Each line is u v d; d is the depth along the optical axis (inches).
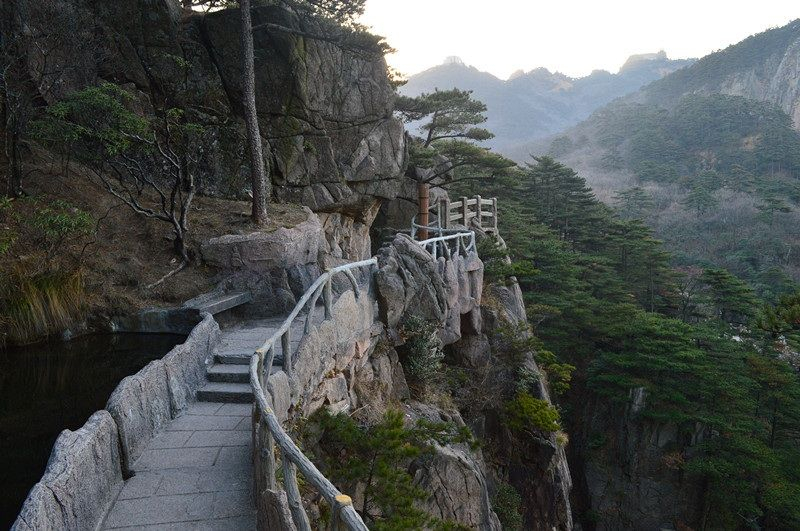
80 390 292.4
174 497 189.5
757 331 1328.7
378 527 224.7
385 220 917.8
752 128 4896.7
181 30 617.9
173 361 258.4
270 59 636.1
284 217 543.8
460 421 450.3
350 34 644.1
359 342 356.5
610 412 1118.4
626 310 1237.1
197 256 442.3
